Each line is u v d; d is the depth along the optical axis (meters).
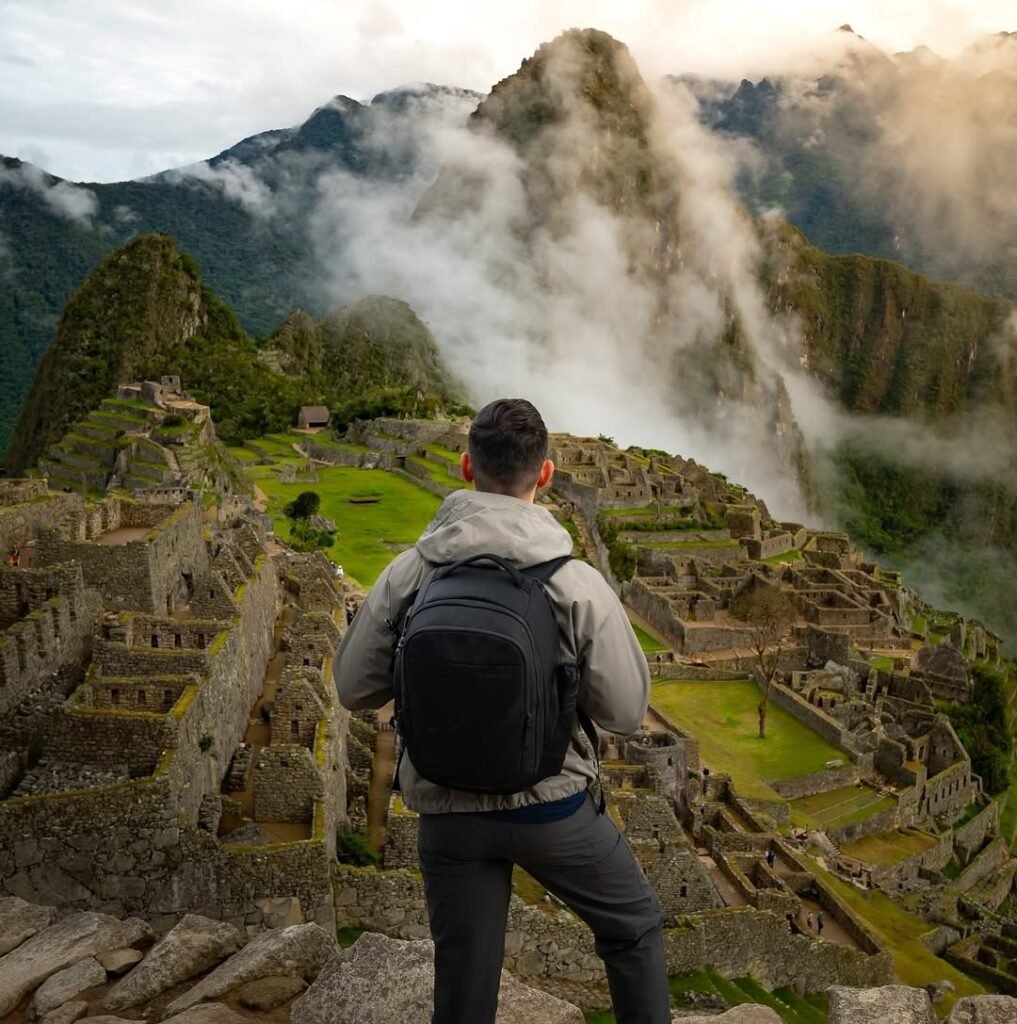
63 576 27.52
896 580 149.25
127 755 22.38
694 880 34.22
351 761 33.31
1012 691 126.94
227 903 21.20
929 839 66.19
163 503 39.06
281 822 24.89
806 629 94.00
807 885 42.94
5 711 23.48
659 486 134.25
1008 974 51.19
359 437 174.62
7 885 19.92
